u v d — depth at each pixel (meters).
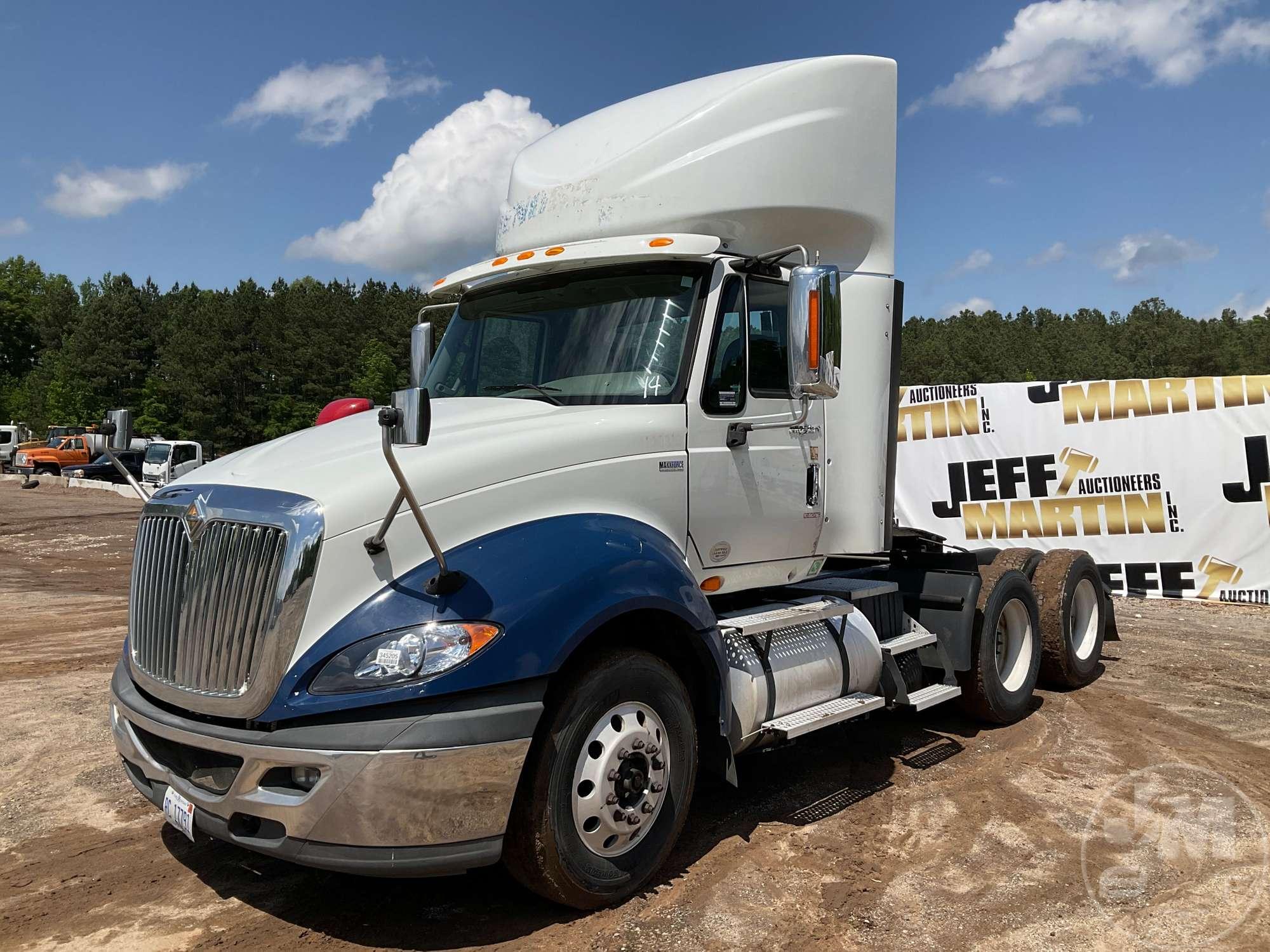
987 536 12.57
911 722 6.40
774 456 4.70
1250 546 11.05
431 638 3.10
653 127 4.67
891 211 5.31
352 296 100.19
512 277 4.84
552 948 3.32
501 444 3.65
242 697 3.12
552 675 3.37
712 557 4.43
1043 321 150.75
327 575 3.13
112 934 3.42
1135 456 11.65
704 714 4.09
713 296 4.39
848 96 5.04
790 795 4.93
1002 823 4.54
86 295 116.31
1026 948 3.36
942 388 12.88
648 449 4.07
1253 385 11.00
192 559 3.38
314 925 3.49
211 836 3.28
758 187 4.64
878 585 5.56
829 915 3.58
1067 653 7.00
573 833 3.42
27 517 21.78
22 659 8.09
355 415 4.57
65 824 4.44
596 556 3.53
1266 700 6.93
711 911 3.61
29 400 87.94
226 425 79.12
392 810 2.98
